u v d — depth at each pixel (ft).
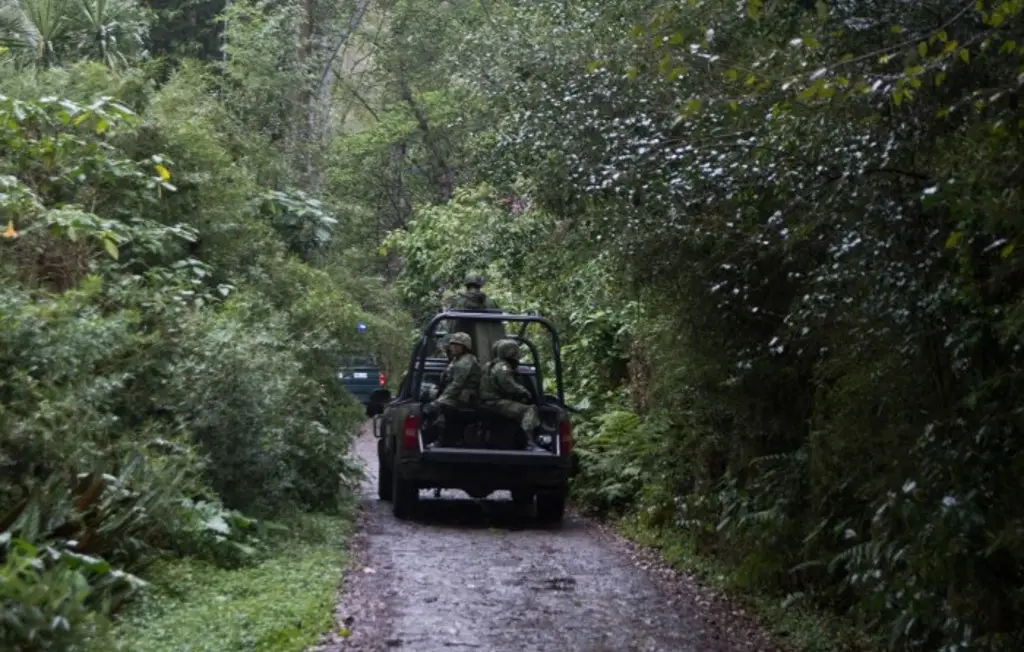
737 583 33.22
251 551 32.65
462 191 74.08
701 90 29.43
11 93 43.68
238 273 47.70
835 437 28.40
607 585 33.96
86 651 20.99
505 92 43.91
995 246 19.66
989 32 20.84
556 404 47.55
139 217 41.55
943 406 23.57
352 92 118.32
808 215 25.31
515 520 47.70
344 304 51.75
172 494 30.27
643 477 45.73
